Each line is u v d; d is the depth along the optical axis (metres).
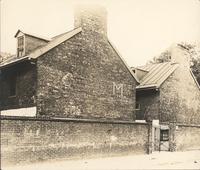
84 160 19.53
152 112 28.70
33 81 20.48
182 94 30.50
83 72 22.81
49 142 18.00
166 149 27.08
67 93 21.72
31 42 21.58
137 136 23.28
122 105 25.45
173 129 26.89
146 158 21.52
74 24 23.47
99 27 24.14
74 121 19.30
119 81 25.36
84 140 19.81
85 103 22.80
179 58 30.53
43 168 16.09
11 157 16.42
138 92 29.95
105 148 21.03
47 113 20.59
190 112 31.22
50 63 20.97
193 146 28.81
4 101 22.69
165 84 28.94
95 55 23.70
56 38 22.81
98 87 23.75
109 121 21.34
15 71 22.08
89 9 23.61
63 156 18.62
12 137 16.47
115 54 25.22
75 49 22.42
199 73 34.22
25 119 17.00
